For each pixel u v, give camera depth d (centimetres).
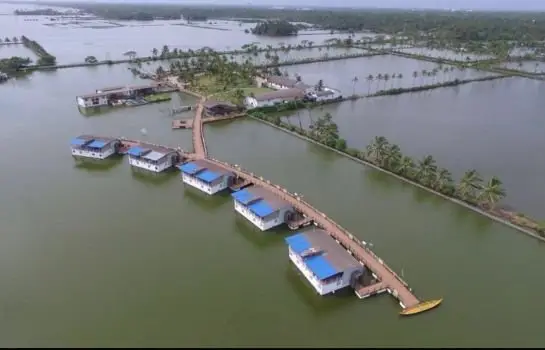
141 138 13538
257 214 8375
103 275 7100
